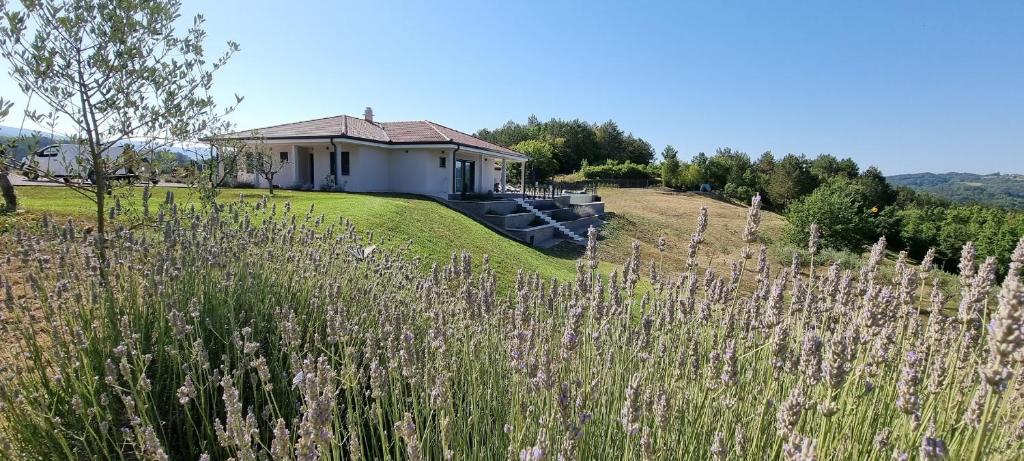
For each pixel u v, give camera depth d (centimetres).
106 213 558
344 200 1532
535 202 2428
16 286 458
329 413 168
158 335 352
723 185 5553
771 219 3675
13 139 412
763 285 375
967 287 252
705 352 338
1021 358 133
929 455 146
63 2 406
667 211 3369
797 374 280
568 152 6275
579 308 247
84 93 429
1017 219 2297
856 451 228
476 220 1892
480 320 353
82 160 453
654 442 227
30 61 395
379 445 314
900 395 204
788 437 183
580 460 228
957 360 245
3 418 278
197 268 428
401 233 1148
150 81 450
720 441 200
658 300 425
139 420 223
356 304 467
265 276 473
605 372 288
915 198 5588
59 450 272
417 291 471
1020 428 212
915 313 325
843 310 325
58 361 298
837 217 2144
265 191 1878
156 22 451
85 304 373
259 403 337
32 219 721
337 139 2119
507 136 6706
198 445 300
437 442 266
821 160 6250
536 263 1327
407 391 326
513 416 265
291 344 318
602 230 2264
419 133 2564
